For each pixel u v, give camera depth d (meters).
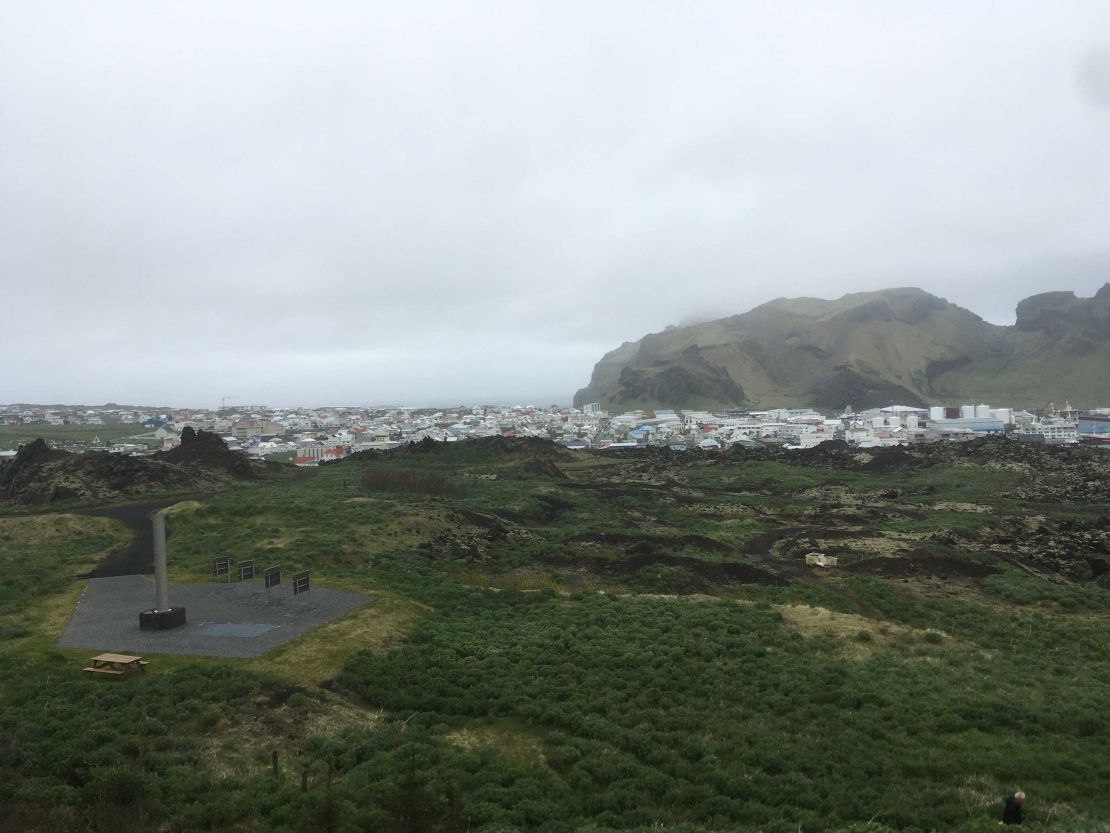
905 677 24.72
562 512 70.06
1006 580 44.97
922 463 106.06
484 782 17.53
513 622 30.98
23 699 20.69
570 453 123.06
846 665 25.77
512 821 15.59
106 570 38.53
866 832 14.59
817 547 54.12
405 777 16.39
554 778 17.81
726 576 44.78
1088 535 58.75
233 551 42.06
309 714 20.67
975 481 91.44
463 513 56.88
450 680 23.88
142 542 45.38
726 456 118.75
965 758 18.61
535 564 45.62
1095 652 30.86
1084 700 23.00
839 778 17.64
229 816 14.85
